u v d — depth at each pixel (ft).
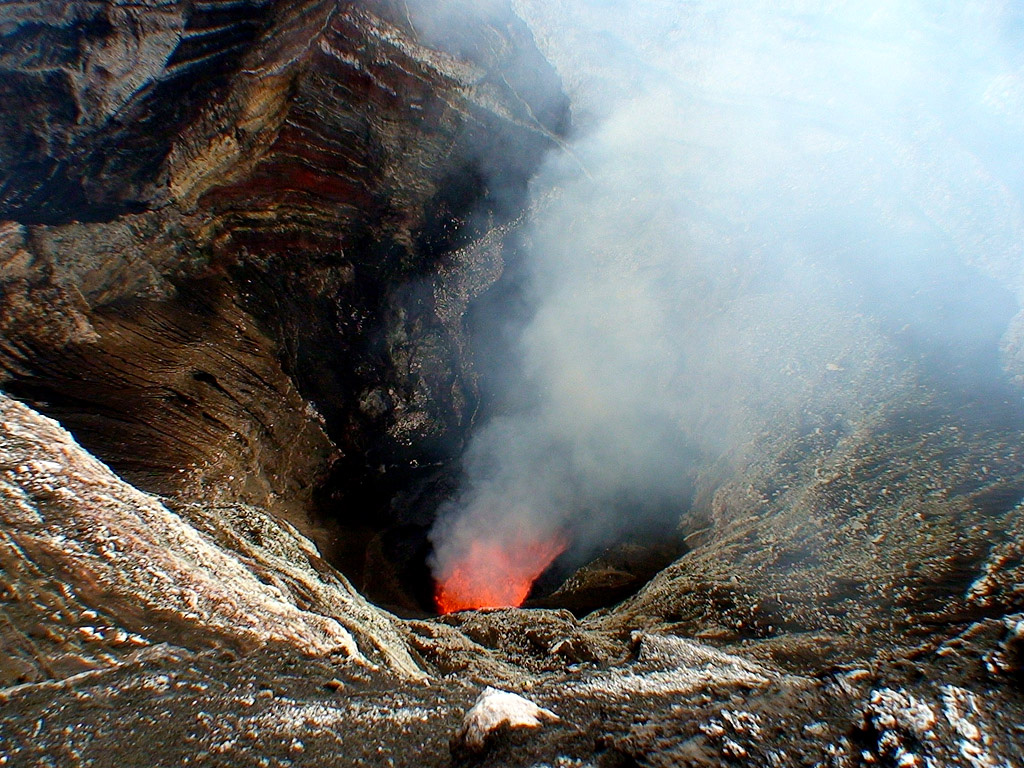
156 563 13.57
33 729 9.43
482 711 9.01
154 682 10.85
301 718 10.11
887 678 8.14
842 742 7.34
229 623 13.00
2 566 11.66
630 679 12.27
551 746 8.33
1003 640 8.13
